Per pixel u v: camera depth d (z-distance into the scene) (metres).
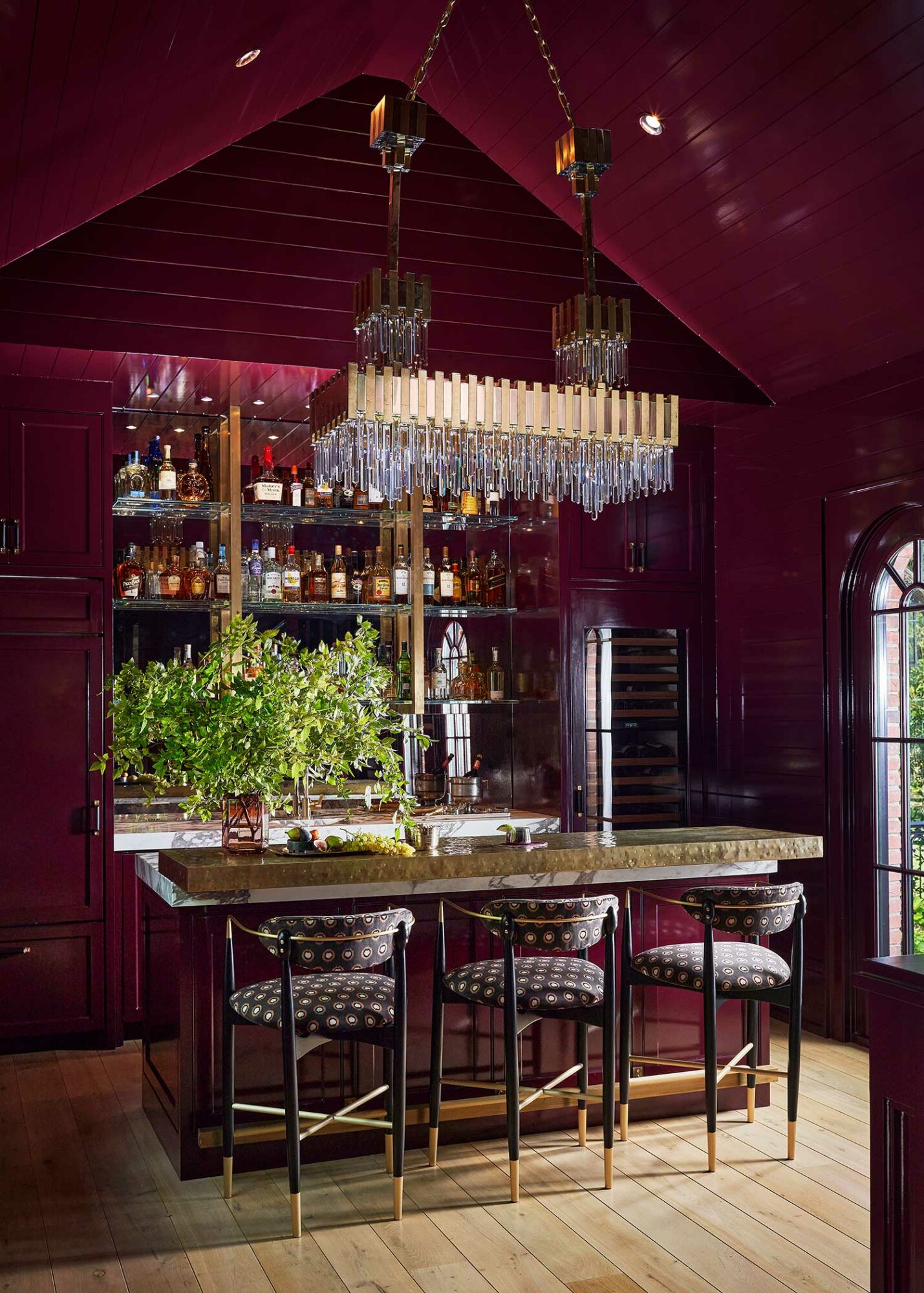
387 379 3.77
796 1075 3.96
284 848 4.16
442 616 6.61
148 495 5.80
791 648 5.75
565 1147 4.07
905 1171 2.40
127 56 3.28
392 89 5.39
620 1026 4.11
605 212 5.30
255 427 6.18
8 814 5.16
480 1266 3.20
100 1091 4.70
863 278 4.72
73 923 5.23
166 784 4.10
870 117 4.01
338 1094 3.96
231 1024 3.66
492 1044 4.14
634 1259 3.24
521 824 6.04
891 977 2.41
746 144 4.43
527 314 5.51
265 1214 3.54
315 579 6.18
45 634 5.21
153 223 4.95
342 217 5.23
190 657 5.96
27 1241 3.37
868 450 5.23
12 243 4.49
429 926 4.09
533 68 4.75
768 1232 3.40
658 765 6.25
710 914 3.84
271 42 4.05
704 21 4.02
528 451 4.10
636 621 6.23
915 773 5.06
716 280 5.28
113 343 4.82
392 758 4.24
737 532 6.19
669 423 4.12
